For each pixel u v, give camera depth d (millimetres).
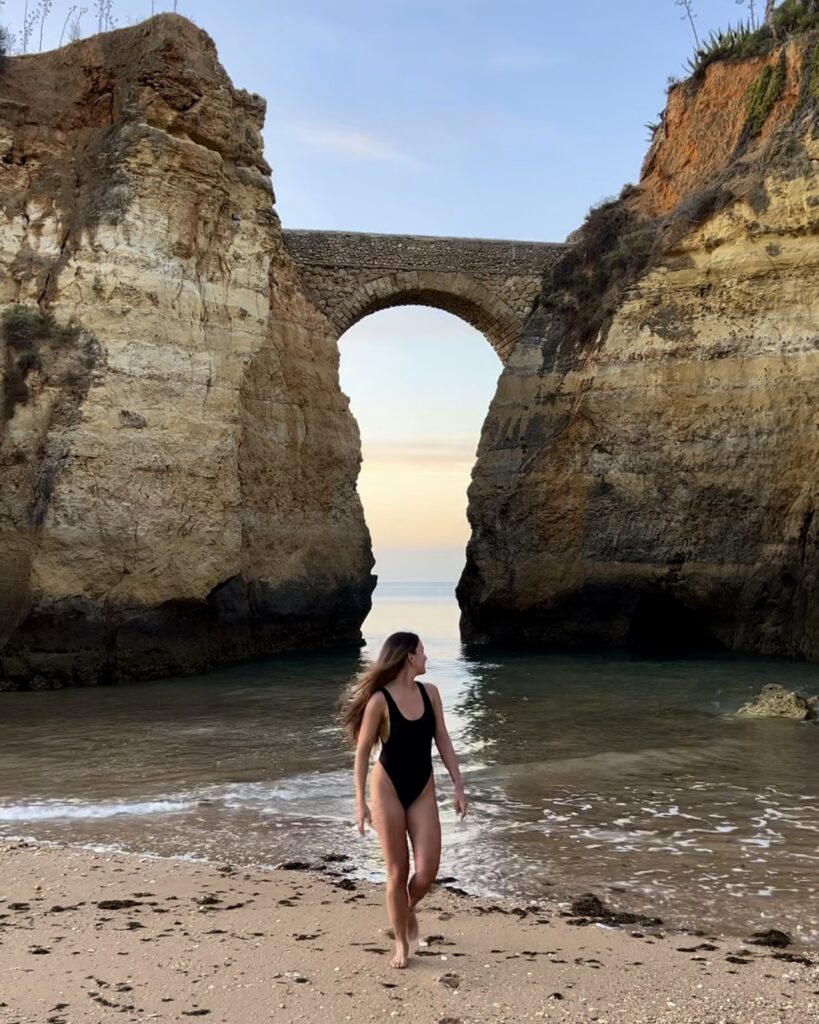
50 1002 4609
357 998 4703
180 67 20141
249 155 22438
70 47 20906
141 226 19094
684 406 23359
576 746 11656
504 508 26250
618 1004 4680
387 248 29719
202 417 19953
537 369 27031
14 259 18531
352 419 27078
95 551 17406
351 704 5406
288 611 23016
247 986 4832
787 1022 4512
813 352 21500
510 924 5844
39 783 9672
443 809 8758
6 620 16750
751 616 22453
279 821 8289
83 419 17562
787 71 24562
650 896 6461
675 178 27641
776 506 21812
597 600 24703
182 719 13578
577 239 29859
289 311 24734
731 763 10625
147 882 6598
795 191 22062
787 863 7168
